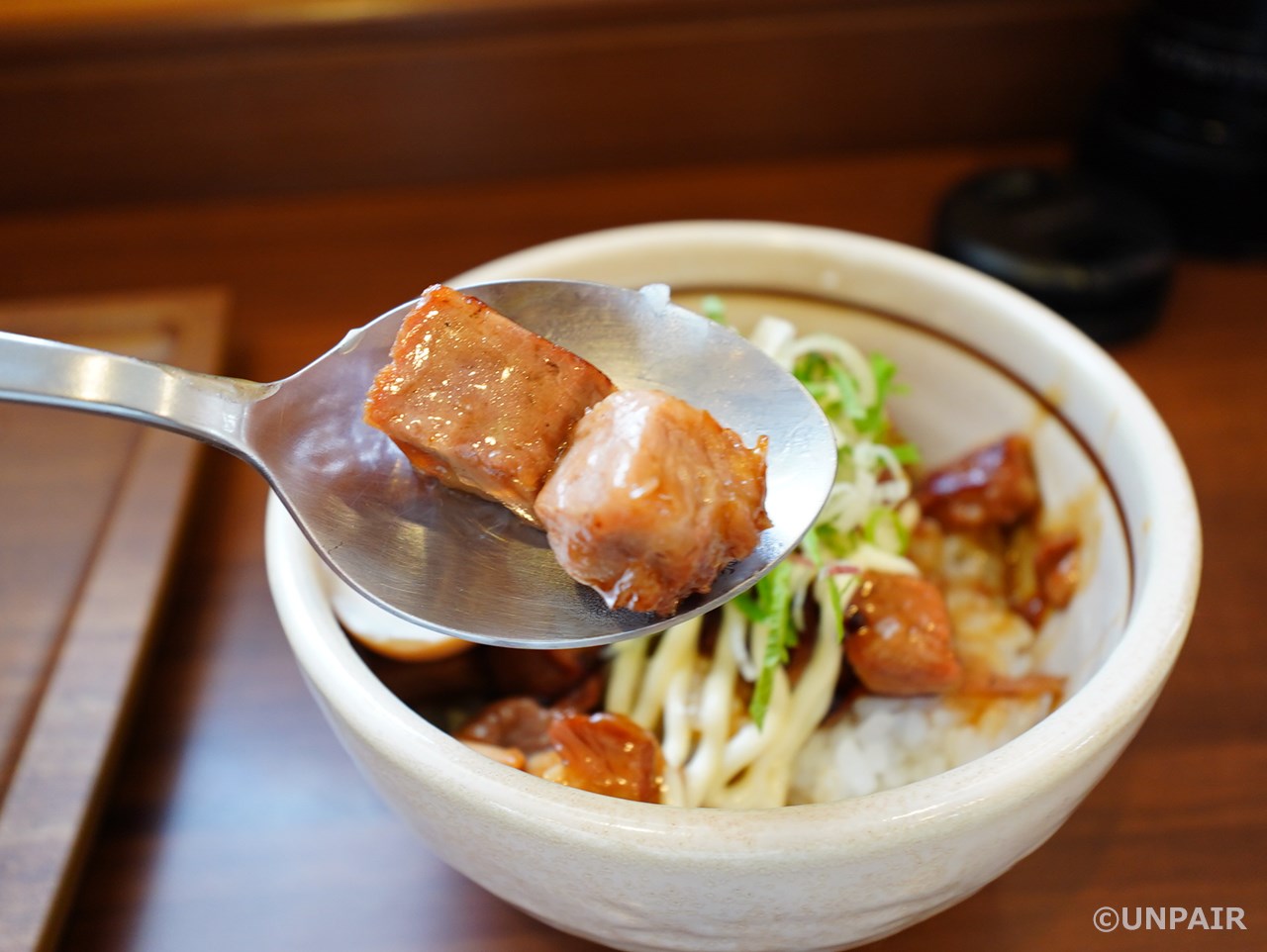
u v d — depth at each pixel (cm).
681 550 12
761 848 11
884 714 17
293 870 15
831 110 27
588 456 12
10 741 16
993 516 17
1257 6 22
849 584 16
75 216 26
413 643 15
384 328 14
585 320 15
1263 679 17
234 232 26
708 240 18
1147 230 22
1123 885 15
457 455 12
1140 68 24
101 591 18
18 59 24
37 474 20
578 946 14
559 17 24
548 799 11
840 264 18
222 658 18
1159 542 14
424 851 15
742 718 16
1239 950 14
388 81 25
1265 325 23
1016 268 22
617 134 26
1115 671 12
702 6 25
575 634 13
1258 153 23
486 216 26
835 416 17
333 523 13
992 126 27
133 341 22
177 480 19
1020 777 11
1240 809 15
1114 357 22
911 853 11
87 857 15
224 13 24
